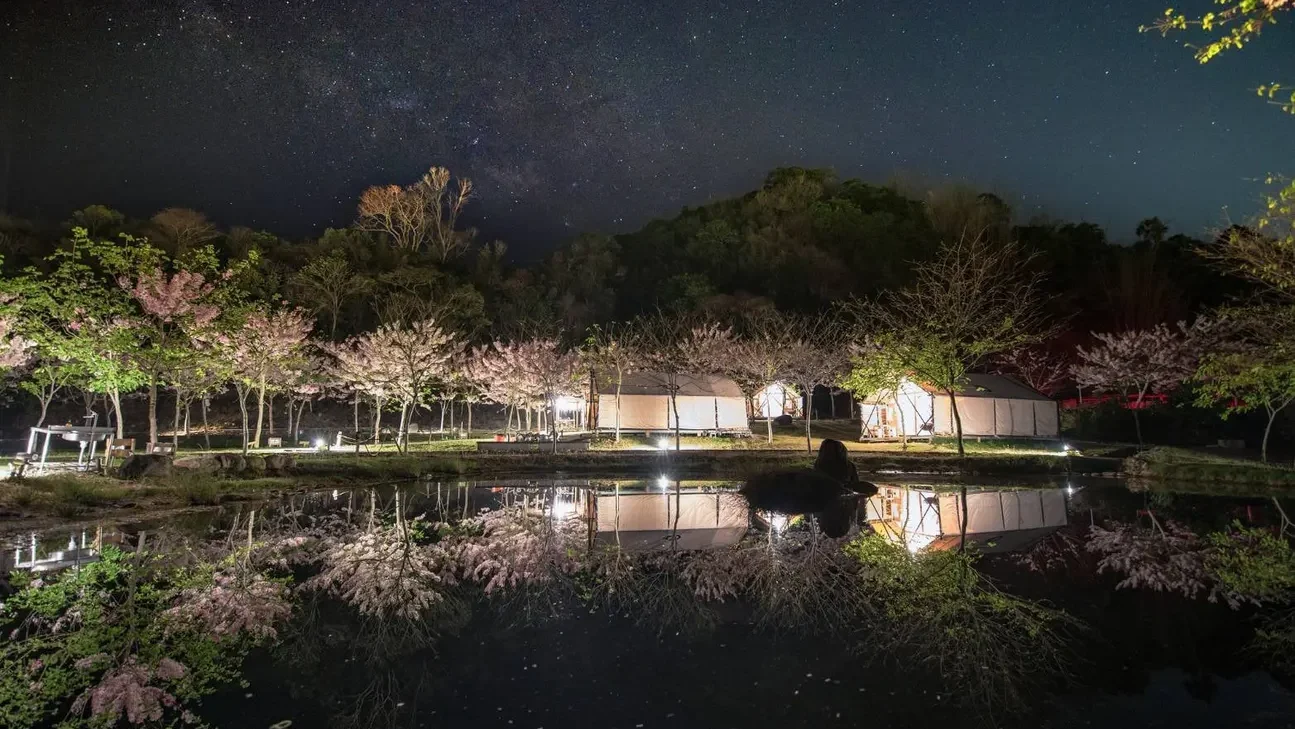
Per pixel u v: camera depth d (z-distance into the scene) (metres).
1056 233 67.44
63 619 8.44
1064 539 14.03
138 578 10.50
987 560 12.07
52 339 21.17
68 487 16.58
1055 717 5.67
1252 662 6.99
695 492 23.36
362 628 8.34
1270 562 11.70
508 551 13.15
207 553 12.46
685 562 12.18
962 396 38.16
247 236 53.25
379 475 25.67
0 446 34.09
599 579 10.94
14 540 13.27
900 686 6.43
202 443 36.75
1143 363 37.59
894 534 14.98
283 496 20.89
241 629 8.24
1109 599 9.47
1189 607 9.01
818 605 9.31
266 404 46.38
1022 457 30.17
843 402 59.19
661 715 5.77
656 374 41.78
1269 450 32.09
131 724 5.59
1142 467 26.84
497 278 62.38
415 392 32.72
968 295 36.38
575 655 7.34
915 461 29.78
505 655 7.39
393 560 12.21
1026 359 50.09
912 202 81.25
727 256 71.81
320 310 50.25
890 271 64.12
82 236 21.27
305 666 7.02
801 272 66.19
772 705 5.98
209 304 22.61
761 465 30.50
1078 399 45.88
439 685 6.47
